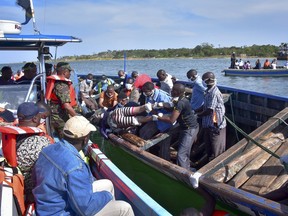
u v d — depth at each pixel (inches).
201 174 157.6
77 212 93.9
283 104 238.4
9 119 162.6
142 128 238.2
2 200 85.9
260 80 1001.5
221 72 1374.3
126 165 244.7
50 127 181.0
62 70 183.8
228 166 170.1
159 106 224.1
